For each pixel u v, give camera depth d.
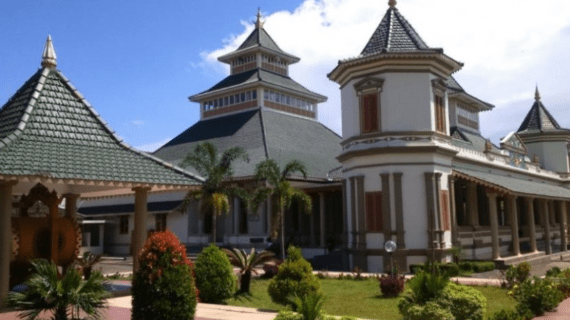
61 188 18.98
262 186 38.84
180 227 45.91
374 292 20.94
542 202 40.62
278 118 51.66
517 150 45.12
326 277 25.95
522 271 21.19
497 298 18.88
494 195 30.55
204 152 34.50
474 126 50.44
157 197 48.25
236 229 42.81
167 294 11.64
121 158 16.41
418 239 28.30
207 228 44.94
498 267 29.25
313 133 53.25
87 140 16.50
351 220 30.53
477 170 36.44
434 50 28.95
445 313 11.37
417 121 29.11
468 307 11.83
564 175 54.94
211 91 54.47
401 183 28.66
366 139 29.66
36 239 16.52
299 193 33.50
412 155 28.89
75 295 10.63
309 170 43.25
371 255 29.11
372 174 29.41
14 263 16.12
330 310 16.94
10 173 13.26
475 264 27.56
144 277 11.74
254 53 56.69
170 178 16.58
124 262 41.66
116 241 51.62
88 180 14.55
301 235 41.41
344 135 31.94
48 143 15.45
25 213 16.88
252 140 46.16
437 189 28.92
